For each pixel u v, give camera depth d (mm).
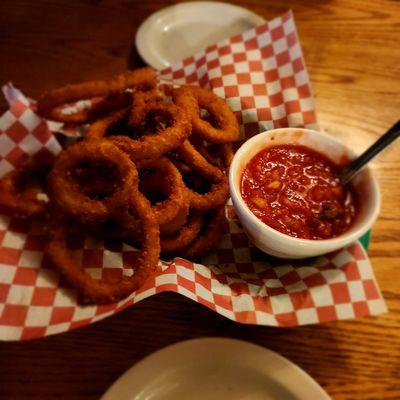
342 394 292
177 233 344
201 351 284
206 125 372
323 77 503
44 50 524
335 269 312
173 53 517
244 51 427
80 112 402
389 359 307
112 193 347
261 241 309
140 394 268
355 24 567
